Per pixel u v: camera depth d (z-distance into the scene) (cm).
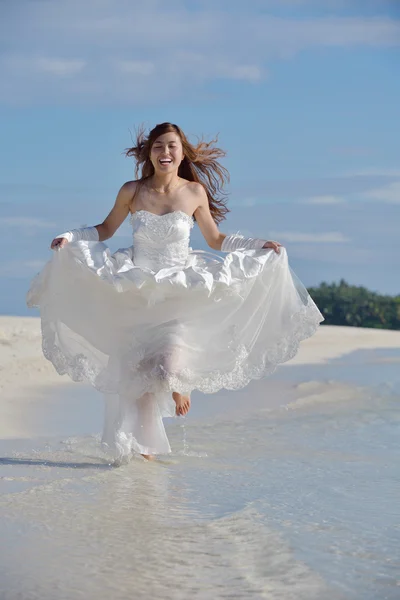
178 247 627
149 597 336
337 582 359
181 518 454
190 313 608
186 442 704
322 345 1994
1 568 362
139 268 585
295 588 351
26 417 806
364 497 513
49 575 356
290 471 591
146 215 629
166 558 384
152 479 552
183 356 600
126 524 437
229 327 619
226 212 684
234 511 470
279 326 637
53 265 608
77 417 823
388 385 1138
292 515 466
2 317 1914
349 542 416
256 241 643
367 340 2180
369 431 774
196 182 659
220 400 994
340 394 1041
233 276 606
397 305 5056
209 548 400
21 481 533
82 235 632
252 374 631
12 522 433
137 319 603
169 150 627
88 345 614
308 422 826
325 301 5122
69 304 610
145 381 591
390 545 412
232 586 351
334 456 651
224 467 600
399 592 348
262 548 402
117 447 590
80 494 500
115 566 370
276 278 634
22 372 1125
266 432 763
